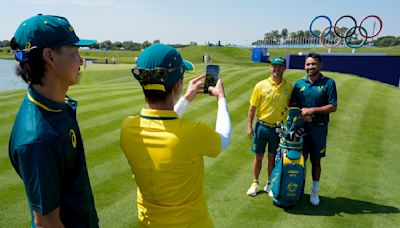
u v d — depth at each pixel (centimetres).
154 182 159
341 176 496
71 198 149
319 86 390
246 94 1049
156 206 164
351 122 784
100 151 545
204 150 160
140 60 153
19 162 124
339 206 405
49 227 129
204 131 158
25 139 123
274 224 360
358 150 614
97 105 834
